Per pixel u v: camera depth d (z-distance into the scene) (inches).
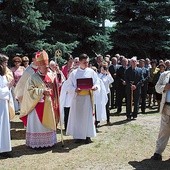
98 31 618.8
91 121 259.1
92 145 253.6
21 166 208.7
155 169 203.9
